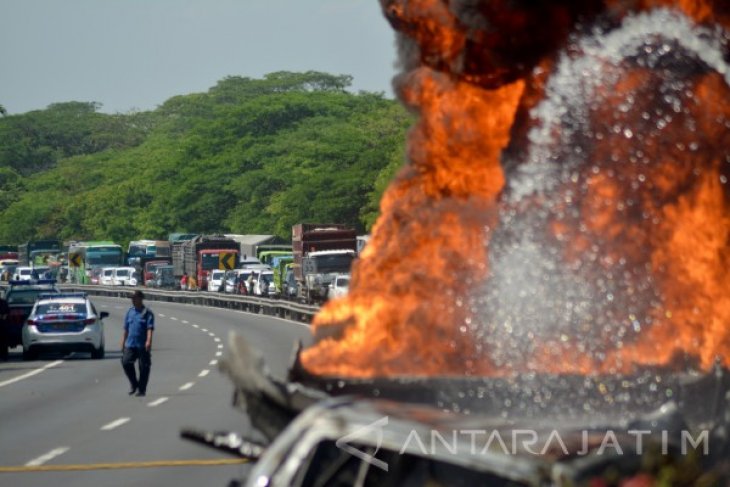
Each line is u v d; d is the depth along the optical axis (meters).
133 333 64.44
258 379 20.30
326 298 154.38
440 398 24.23
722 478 20.09
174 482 36.16
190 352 101.81
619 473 16.39
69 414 56.69
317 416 16.97
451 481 17.45
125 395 65.31
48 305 95.56
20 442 46.66
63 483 36.47
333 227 176.12
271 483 16.56
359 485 18.52
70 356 101.06
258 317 166.88
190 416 54.06
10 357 102.62
